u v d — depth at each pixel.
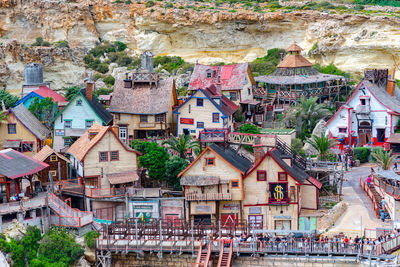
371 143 113.44
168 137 110.62
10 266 75.56
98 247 79.75
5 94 132.25
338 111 113.69
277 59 151.38
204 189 85.94
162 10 163.75
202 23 160.50
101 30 170.00
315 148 103.69
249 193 85.81
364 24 139.62
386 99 114.94
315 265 76.25
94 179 91.69
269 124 119.44
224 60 161.75
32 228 79.81
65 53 156.75
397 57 134.62
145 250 79.31
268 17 154.12
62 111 108.38
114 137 92.06
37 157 96.44
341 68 140.25
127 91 115.31
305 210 87.94
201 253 77.31
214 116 107.81
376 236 79.00
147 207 88.81
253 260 77.88
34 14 166.00
